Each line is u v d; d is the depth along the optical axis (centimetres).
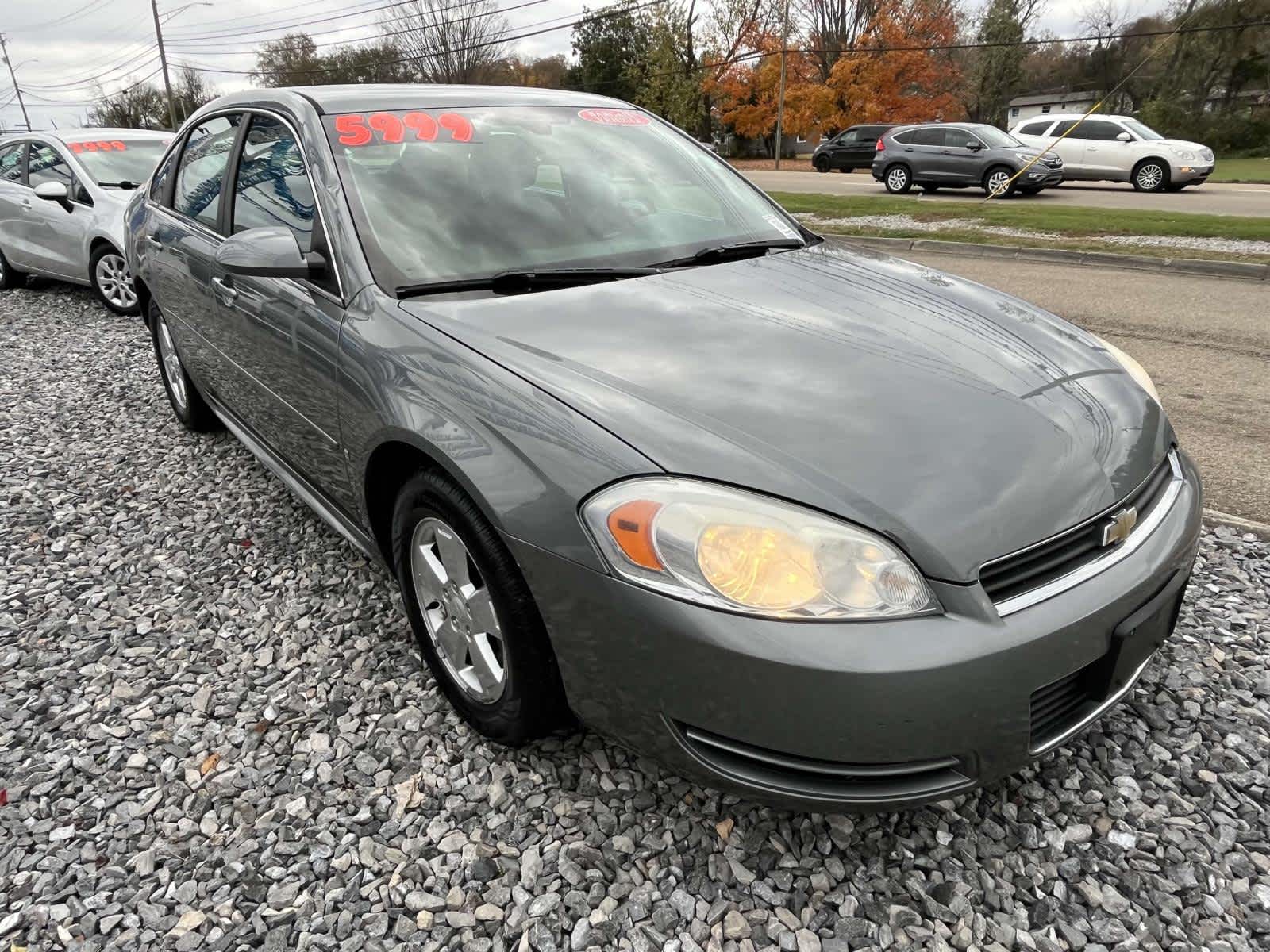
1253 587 294
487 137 288
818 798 165
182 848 199
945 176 1839
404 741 230
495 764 220
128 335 688
